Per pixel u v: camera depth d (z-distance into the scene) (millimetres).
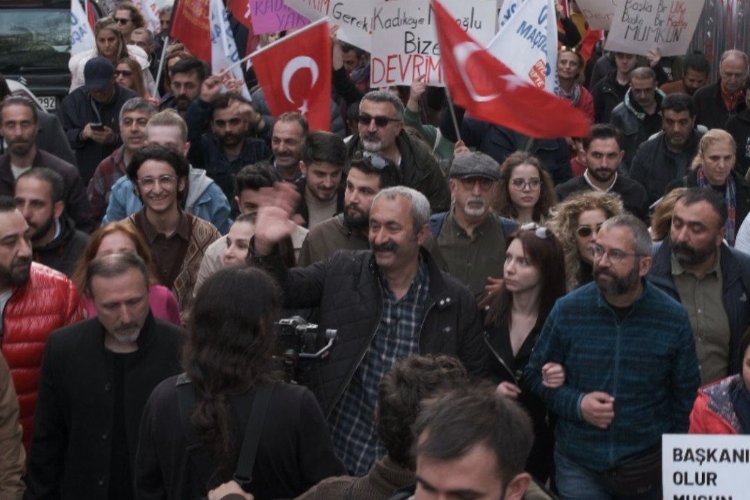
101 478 7668
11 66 22062
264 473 6156
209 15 16375
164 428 6238
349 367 8086
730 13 19547
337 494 5738
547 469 9102
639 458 8367
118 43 17828
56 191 10125
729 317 9156
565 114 11906
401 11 13945
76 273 9094
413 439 5043
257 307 6164
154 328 7750
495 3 13977
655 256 9375
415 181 12016
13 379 8539
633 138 16906
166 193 10461
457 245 10461
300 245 10656
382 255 8070
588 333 8367
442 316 8234
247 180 10719
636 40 17734
